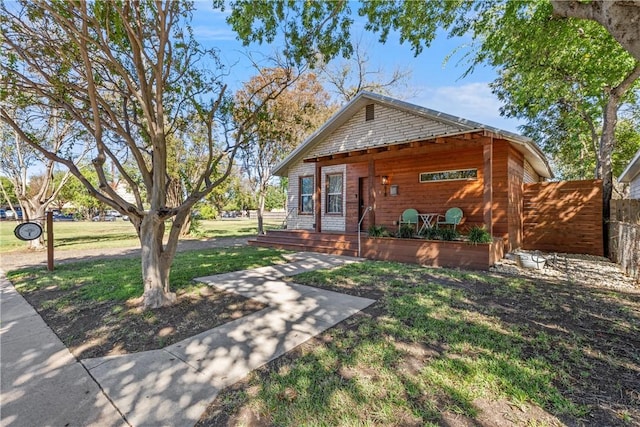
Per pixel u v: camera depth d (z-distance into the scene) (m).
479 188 8.50
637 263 5.64
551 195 9.44
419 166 9.60
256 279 5.85
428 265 7.32
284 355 2.85
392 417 1.98
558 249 9.31
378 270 6.55
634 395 2.18
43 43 4.13
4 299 4.89
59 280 6.00
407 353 2.82
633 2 2.39
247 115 5.47
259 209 16.55
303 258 8.45
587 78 9.53
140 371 2.63
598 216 8.77
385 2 6.00
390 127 9.81
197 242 13.30
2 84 4.10
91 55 4.55
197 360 2.79
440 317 3.70
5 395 2.33
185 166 15.47
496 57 8.15
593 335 3.18
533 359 2.67
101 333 3.46
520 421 1.93
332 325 3.54
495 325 3.45
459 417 1.97
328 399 2.18
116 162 4.50
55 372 2.65
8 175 11.30
